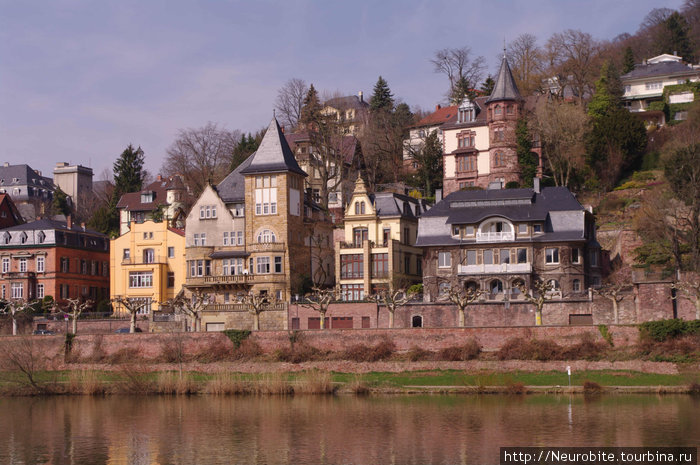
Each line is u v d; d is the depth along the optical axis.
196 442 58.81
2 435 62.16
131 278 113.06
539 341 79.38
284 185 105.12
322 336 84.62
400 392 76.56
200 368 85.69
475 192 101.94
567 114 119.19
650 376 74.94
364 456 53.88
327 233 115.62
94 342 89.69
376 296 93.62
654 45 167.50
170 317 100.94
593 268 97.75
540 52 146.25
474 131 124.69
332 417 65.81
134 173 160.25
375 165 137.75
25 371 81.06
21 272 116.50
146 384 80.44
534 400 70.88
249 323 98.62
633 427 58.88
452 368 80.06
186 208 138.88
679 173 98.06
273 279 103.56
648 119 134.88
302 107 140.38
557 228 95.62
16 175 190.12
